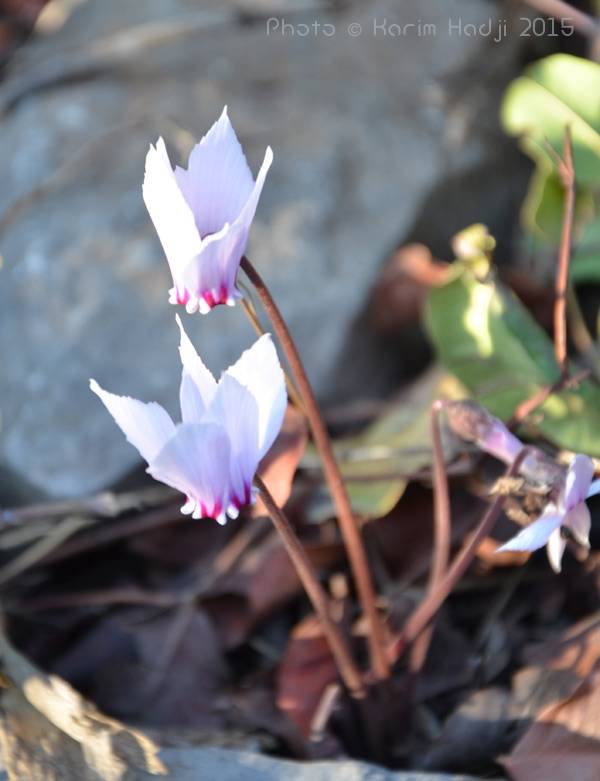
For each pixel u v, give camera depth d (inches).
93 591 17.8
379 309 19.8
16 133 23.6
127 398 13.5
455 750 15.7
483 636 17.0
